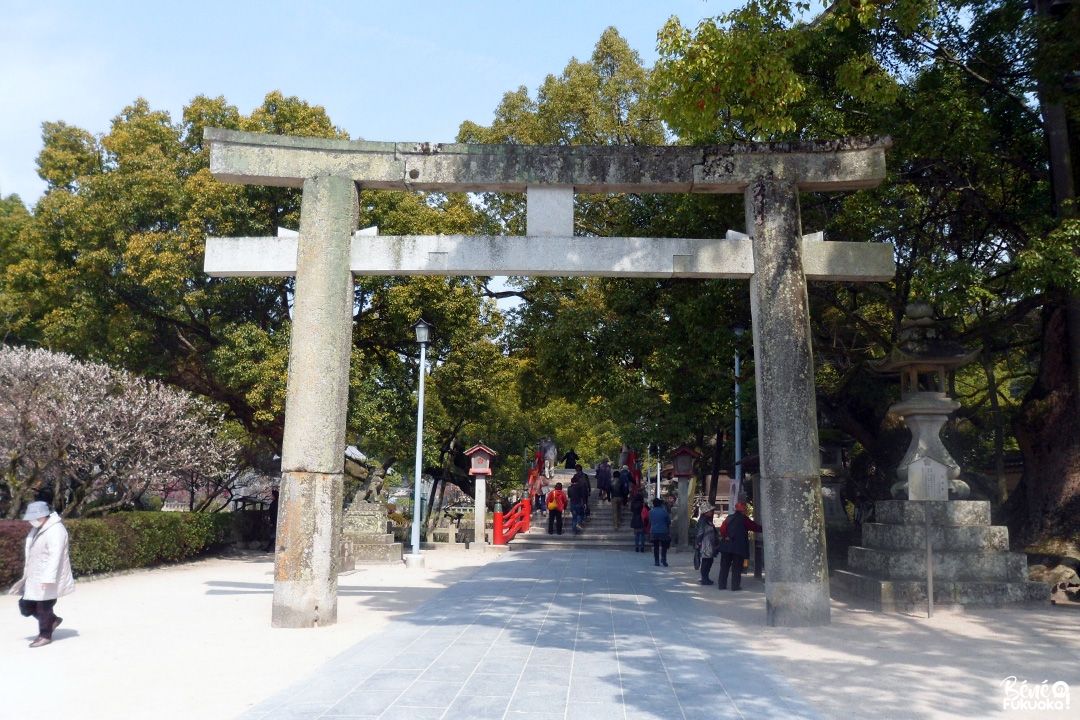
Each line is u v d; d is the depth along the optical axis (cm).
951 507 1170
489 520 3102
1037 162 1409
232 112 2144
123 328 1916
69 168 2347
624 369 1766
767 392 1035
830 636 916
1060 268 1016
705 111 1079
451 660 784
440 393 2422
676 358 1555
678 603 1220
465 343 2330
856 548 1262
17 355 1552
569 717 587
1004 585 1098
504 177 1081
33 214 2400
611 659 791
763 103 1074
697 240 1071
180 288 1845
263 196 1914
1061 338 1346
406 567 1856
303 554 991
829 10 1104
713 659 792
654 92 1127
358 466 2547
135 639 901
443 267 1059
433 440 2402
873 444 1803
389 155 1083
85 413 1546
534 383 2448
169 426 1716
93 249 1888
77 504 1653
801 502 1006
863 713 601
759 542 1593
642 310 1645
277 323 2044
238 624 1002
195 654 819
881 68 1159
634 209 1672
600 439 4869
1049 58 1109
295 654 820
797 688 677
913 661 782
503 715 591
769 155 1085
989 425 2016
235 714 595
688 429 2419
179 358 2075
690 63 1048
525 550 2500
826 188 1112
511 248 1062
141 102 2209
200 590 1358
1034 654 812
